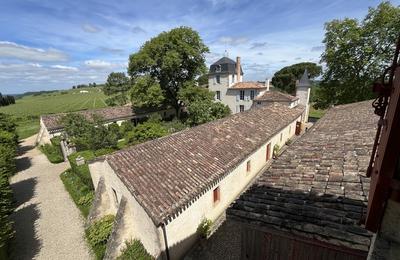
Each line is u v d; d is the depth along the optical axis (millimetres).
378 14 24250
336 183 5582
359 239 3643
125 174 9773
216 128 16484
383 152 2025
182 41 33406
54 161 23469
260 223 4699
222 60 44656
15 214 14445
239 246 10602
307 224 4258
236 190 14211
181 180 10422
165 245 8875
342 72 28125
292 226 4309
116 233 9961
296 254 5164
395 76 2229
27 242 11875
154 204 8742
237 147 14812
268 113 23125
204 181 10852
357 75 26969
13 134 26891
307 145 9422
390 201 2062
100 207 12352
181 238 9766
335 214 4367
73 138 23969
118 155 10781
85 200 14773
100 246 10906
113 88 76938
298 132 27344
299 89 39500
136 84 33656
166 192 9492
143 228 9531
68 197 16250
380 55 24500
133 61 33562
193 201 10141
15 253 11133
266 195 5680
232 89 43312
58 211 14547
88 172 16469
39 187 18094
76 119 26125
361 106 17641
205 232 10938
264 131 18484
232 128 17234
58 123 28578
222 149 14070
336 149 8164
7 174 14570
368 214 2287
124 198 10219
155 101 33031
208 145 14039
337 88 29344
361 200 4660
